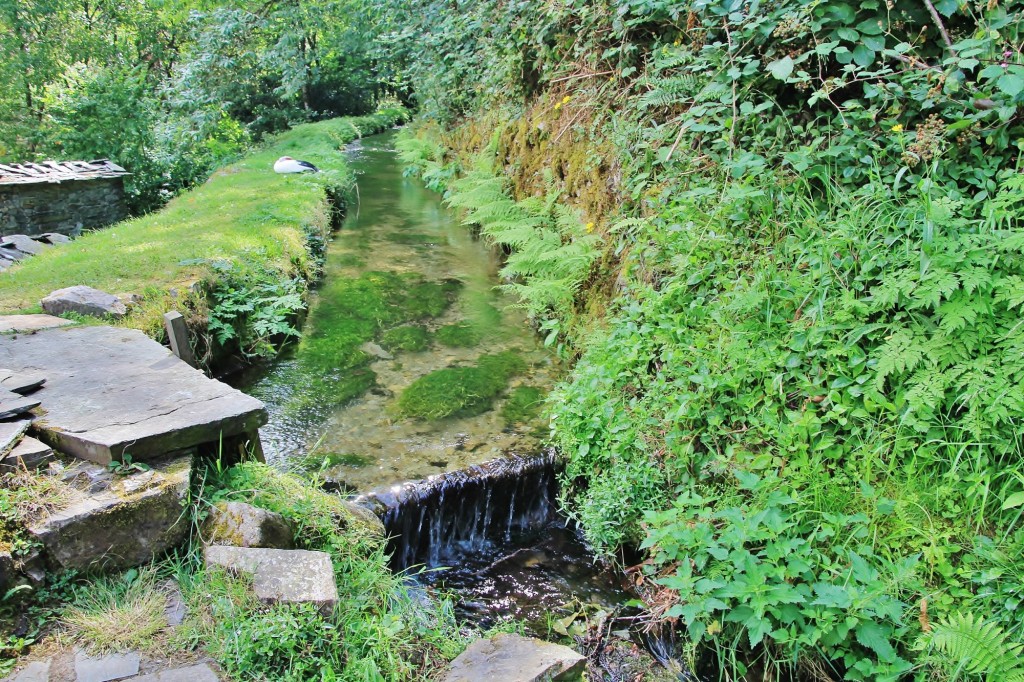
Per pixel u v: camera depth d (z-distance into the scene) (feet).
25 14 46.85
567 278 15.23
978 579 6.52
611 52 15.62
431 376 13.96
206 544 7.05
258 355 14.78
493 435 11.64
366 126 65.00
